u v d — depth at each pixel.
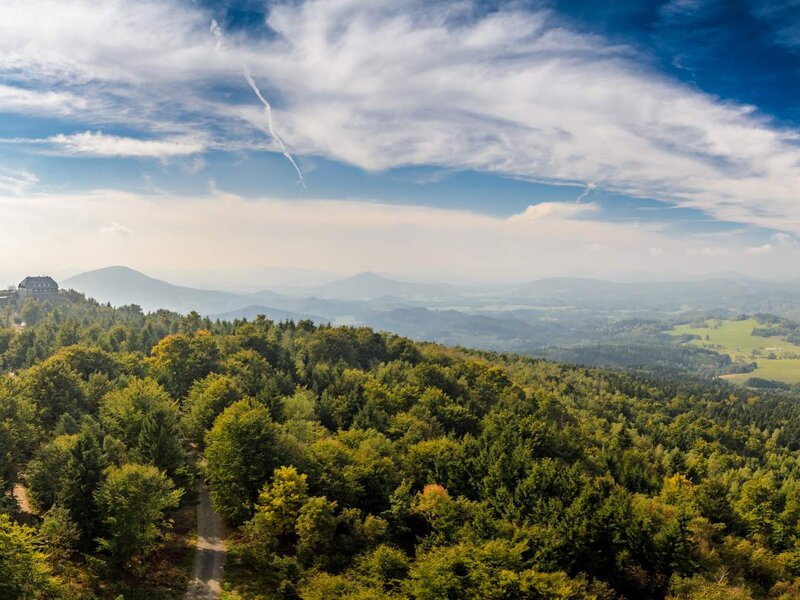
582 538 59.69
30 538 43.94
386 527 62.53
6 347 132.62
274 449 67.56
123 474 53.94
